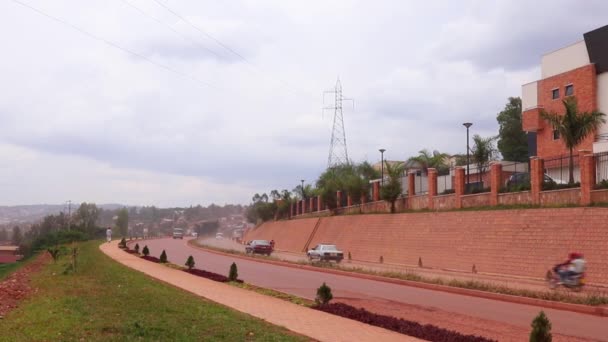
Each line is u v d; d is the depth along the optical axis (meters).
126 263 33.62
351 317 14.20
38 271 30.05
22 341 9.12
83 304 13.74
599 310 16.91
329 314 14.72
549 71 49.66
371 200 58.94
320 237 63.94
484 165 43.97
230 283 23.27
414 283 25.27
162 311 12.95
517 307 18.44
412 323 13.02
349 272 30.81
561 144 46.12
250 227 124.88
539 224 31.31
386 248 46.72
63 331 9.93
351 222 57.00
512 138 69.06
